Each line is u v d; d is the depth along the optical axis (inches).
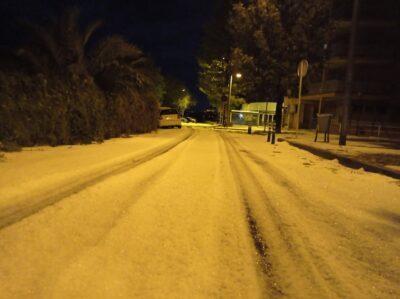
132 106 936.3
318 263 180.1
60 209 237.3
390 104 1604.3
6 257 167.2
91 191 286.5
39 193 269.4
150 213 241.4
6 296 136.2
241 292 149.3
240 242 201.0
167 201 272.8
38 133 543.2
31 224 207.9
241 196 301.3
